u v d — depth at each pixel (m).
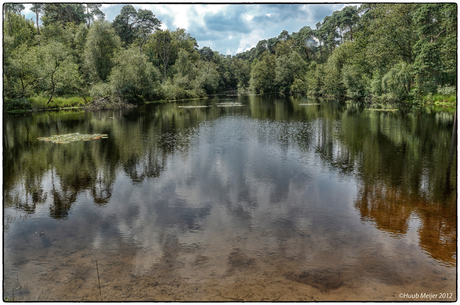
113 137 16.59
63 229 6.24
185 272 4.69
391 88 35.06
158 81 51.59
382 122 20.56
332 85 51.22
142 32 72.94
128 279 4.54
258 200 7.66
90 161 11.60
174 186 8.80
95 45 43.09
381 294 4.14
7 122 22.78
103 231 6.13
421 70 31.20
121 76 40.12
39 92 34.81
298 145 14.09
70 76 35.88
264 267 4.79
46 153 12.81
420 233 5.82
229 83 109.88
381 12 36.53
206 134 17.48
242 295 4.12
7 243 5.69
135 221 6.57
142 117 26.59
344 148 13.25
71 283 4.46
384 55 35.78
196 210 7.11
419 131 16.75
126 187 8.77
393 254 5.12
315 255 5.12
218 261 4.99
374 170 10.00
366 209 6.97
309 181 9.06
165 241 5.69
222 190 8.43
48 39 46.75
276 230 6.05
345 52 51.19
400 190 8.15
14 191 8.48
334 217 6.59
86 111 32.47
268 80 80.12
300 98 54.06
